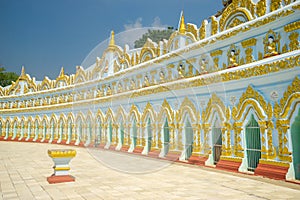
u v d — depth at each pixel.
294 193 6.13
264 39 8.02
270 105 7.66
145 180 7.69
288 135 7.13
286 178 6.95
